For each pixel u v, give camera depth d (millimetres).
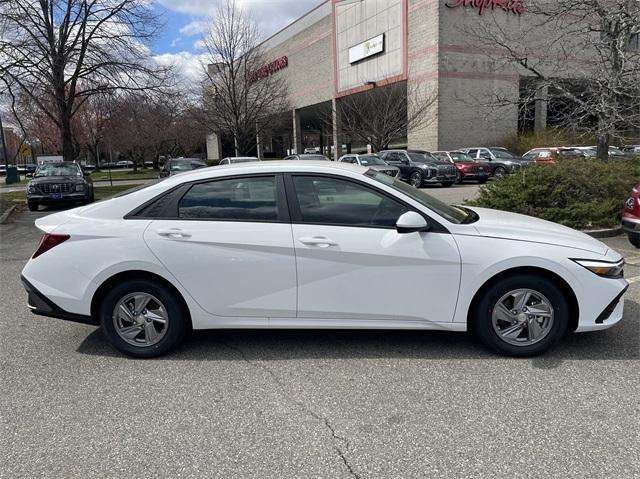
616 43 10156
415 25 27219
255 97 33875
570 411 2971
